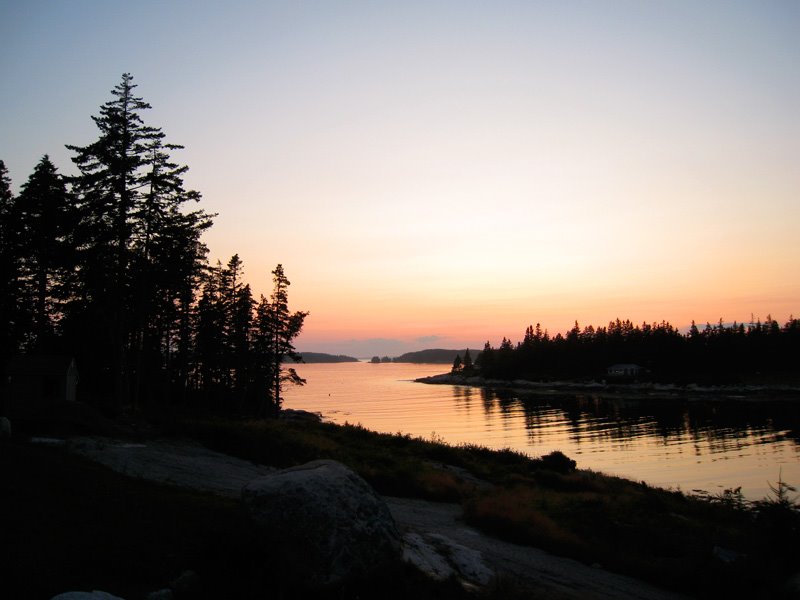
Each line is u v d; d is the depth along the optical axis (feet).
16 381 88.48
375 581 27.20
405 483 63.82
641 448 175.63
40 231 118.42
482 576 34.53
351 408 338.13
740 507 65.16
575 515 55.42
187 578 25.64
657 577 40.04
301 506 26.68
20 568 23.90
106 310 104.12
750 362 481.05
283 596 25.05
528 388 514.27
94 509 33.24
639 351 531.91
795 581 36.88
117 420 89.66
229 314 180.14
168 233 107.76
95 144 98.32
